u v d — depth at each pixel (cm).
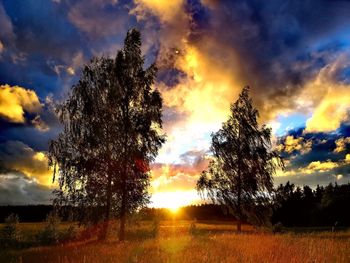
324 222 6600
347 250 1097
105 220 2656
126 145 2670
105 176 2688
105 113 2750
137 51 2862
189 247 1297
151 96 2775
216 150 4016
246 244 1313
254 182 3853
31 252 1695
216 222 8269
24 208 8875
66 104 2925
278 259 897
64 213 2805
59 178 2820
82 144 2778
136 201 2592
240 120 4050
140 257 1032
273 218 7006
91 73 2911
